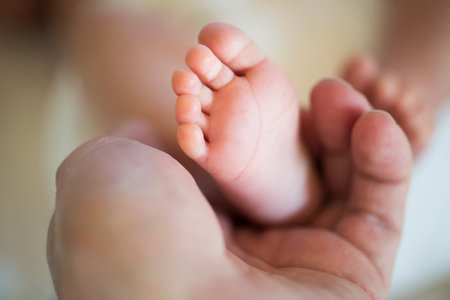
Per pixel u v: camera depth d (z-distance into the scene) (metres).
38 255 0.30
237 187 0.19
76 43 0.29
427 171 0.28
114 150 0.16
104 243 0.15
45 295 0.25
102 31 0.27
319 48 0.29
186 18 0.27
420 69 0.27
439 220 0.29
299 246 0.20
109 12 0.27
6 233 0.30
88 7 0.29
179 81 0.18
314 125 0.21
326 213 0.22
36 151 0.35
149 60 0.25
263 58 0.19
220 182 0.19
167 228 0.15
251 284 0.15
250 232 0.22
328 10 0.30
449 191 0.29
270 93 0.18
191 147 0.18
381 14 0.30
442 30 0.28
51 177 0.28
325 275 0.17
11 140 0.35
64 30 0.35
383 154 0.19
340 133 0.21
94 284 0.15
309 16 0.29
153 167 0.16
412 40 0.28
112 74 0.26
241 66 0.19
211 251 0.15
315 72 0.28
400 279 0.30
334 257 0.19
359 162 0.20
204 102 0.18
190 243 0.15
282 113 0.19
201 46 0.18
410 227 0.29
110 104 0.25
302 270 0.18
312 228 0.21
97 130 0.26
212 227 0.16
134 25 0.27
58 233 0.15
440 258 0.30
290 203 0.21
